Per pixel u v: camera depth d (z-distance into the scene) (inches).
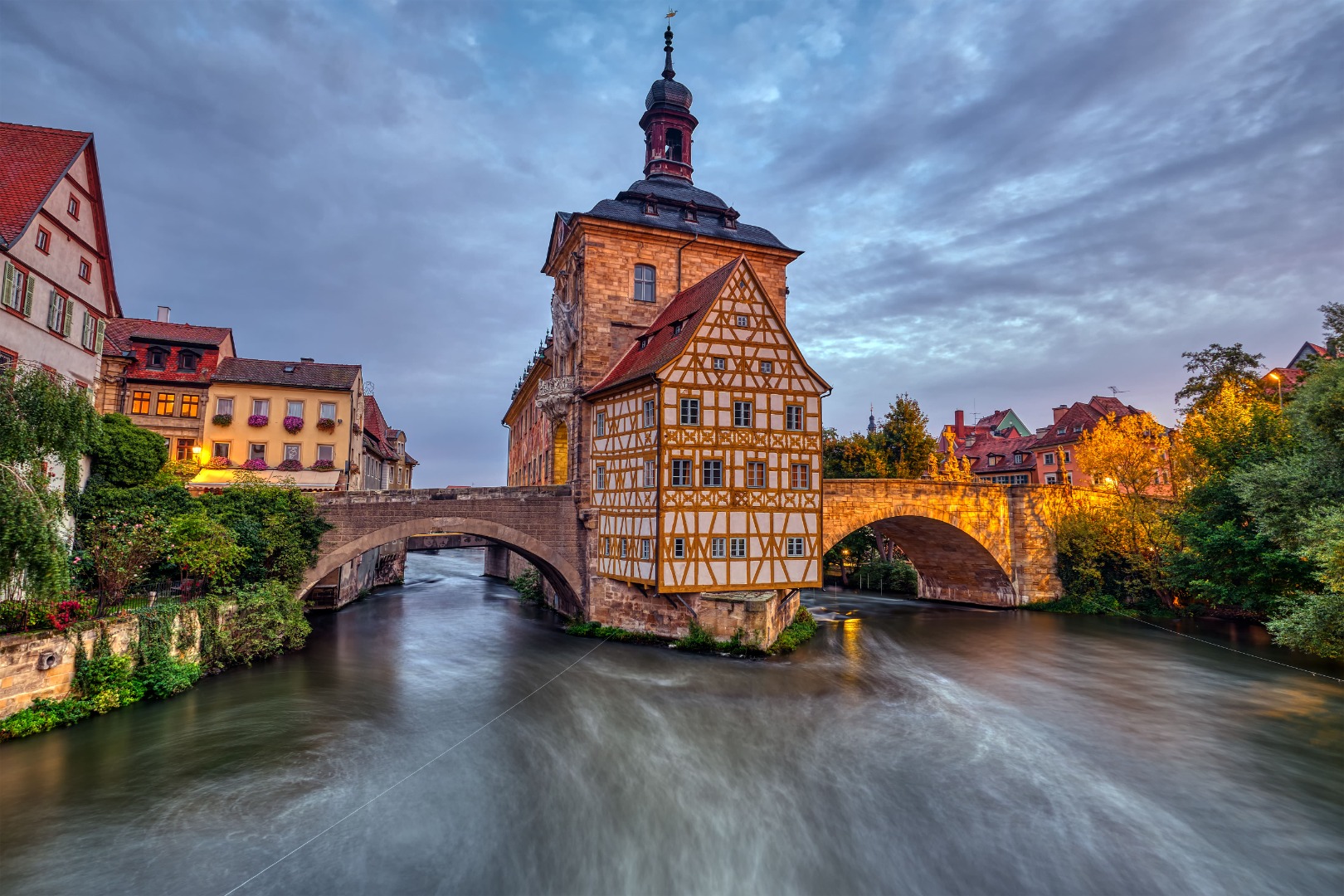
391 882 371.6
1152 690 771.4
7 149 746.2
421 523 951.6
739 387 892.0
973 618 1264.8
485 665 823.1
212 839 408.5
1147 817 461.1
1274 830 446.3
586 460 1041.5
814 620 1154.7
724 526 871.1
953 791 495.8
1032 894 373.7
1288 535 836.6
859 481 1175.0
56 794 453.4
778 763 541.3
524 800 472.1
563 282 1250.0
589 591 1007.6
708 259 1146.7
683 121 1302.9
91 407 538.3
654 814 455.2
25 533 462.6
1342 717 676.7
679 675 775.7
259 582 836.0
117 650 605.9
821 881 383.6
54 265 741.3
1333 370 809.5
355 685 724.0
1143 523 1283.2
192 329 1396.4
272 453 1336.1
